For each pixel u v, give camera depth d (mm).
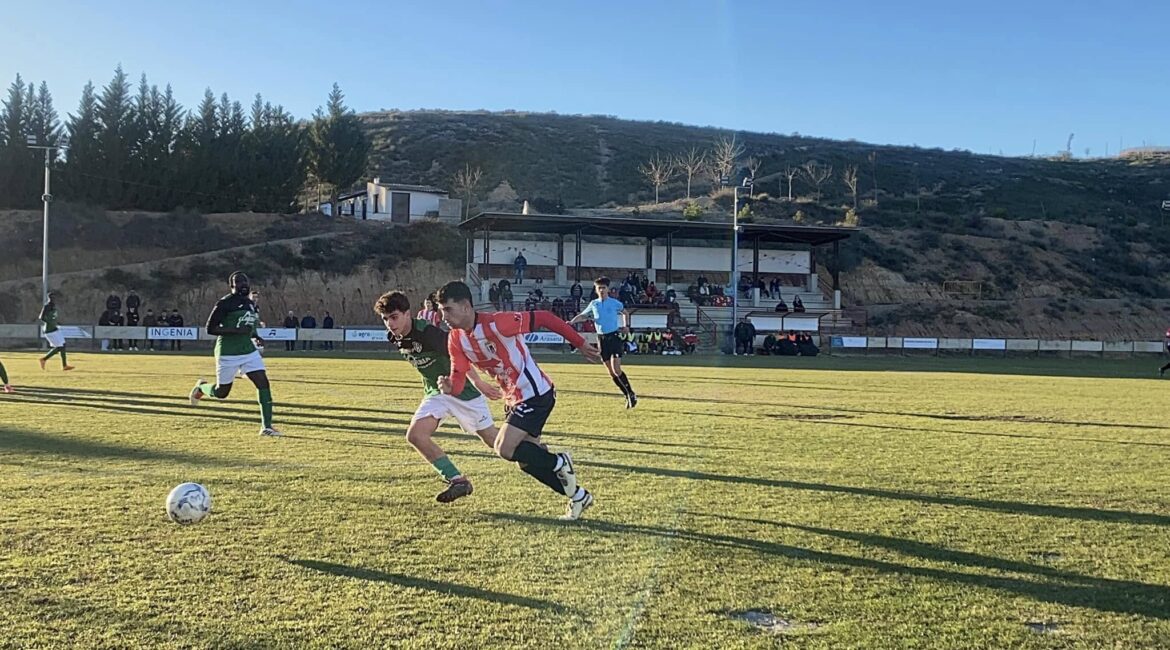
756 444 8977
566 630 3557
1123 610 3904
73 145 54438
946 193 81812
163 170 55688
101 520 5180
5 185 53219
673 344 37375
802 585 4188
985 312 48844
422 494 6094
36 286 41688
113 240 49156
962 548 4883
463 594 3973
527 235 46406
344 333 36188
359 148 65125
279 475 6742
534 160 87625
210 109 58781
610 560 4543
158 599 3840
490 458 7645
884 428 10672
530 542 4863
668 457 7984
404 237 50750
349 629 3525
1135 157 106000
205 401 12797
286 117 61344
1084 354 42875
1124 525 5488
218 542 4746
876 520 5531
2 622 3551
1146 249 62062
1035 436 10109
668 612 3787
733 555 4676
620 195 80938
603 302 12578
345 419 10633
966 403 14586
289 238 52406
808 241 47375
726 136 104812
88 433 9039
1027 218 69375
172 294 43125
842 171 86938
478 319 5273
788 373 23203
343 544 4746
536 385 5391
